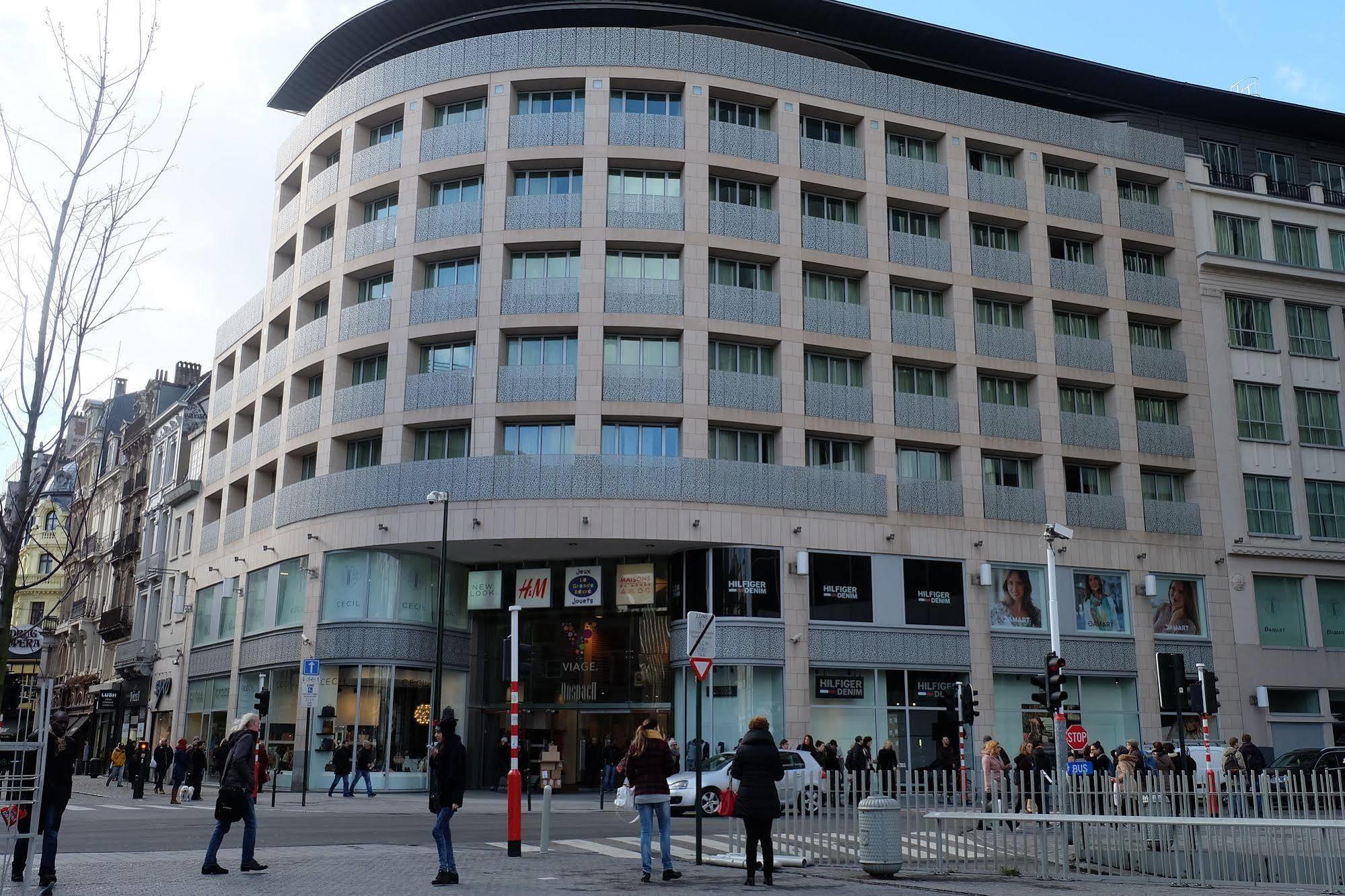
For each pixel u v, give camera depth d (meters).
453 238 36.28
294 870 13.79
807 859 15.87
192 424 51.28
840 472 35.88
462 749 12.96
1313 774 13.49
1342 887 12.63
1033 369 39.19
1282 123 46.41
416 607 35.62
